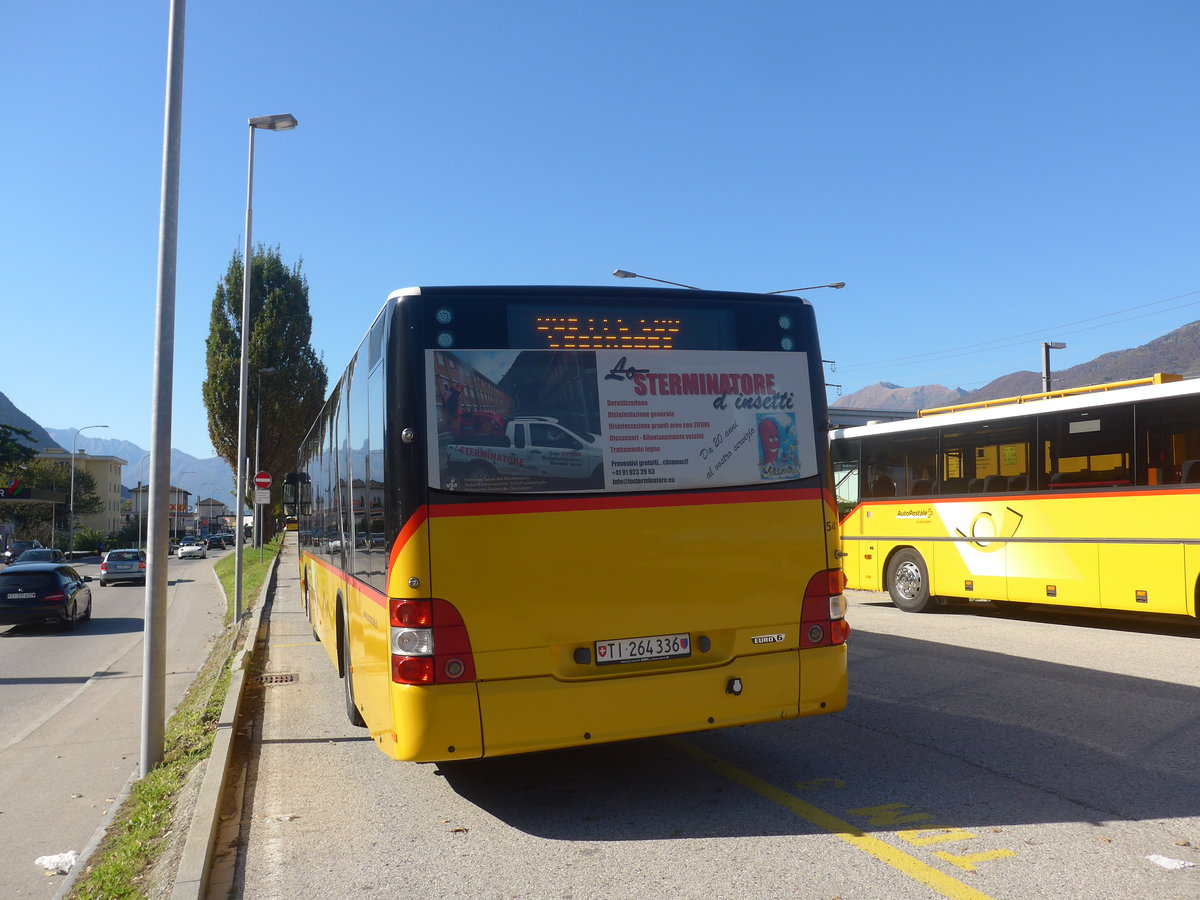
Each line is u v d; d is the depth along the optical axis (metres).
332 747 7.27
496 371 5.05
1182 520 10.44
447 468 4.90
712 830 4.90
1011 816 4.91
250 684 10.62
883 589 14.75
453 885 4.32
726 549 5.32
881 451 14.91
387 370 5.05
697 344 5.42
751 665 5.30
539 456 5.04
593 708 4.95
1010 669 8.96
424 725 4.72
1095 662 9.24
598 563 5.05
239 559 19.48
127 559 41.47
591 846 4.75
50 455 136.62
